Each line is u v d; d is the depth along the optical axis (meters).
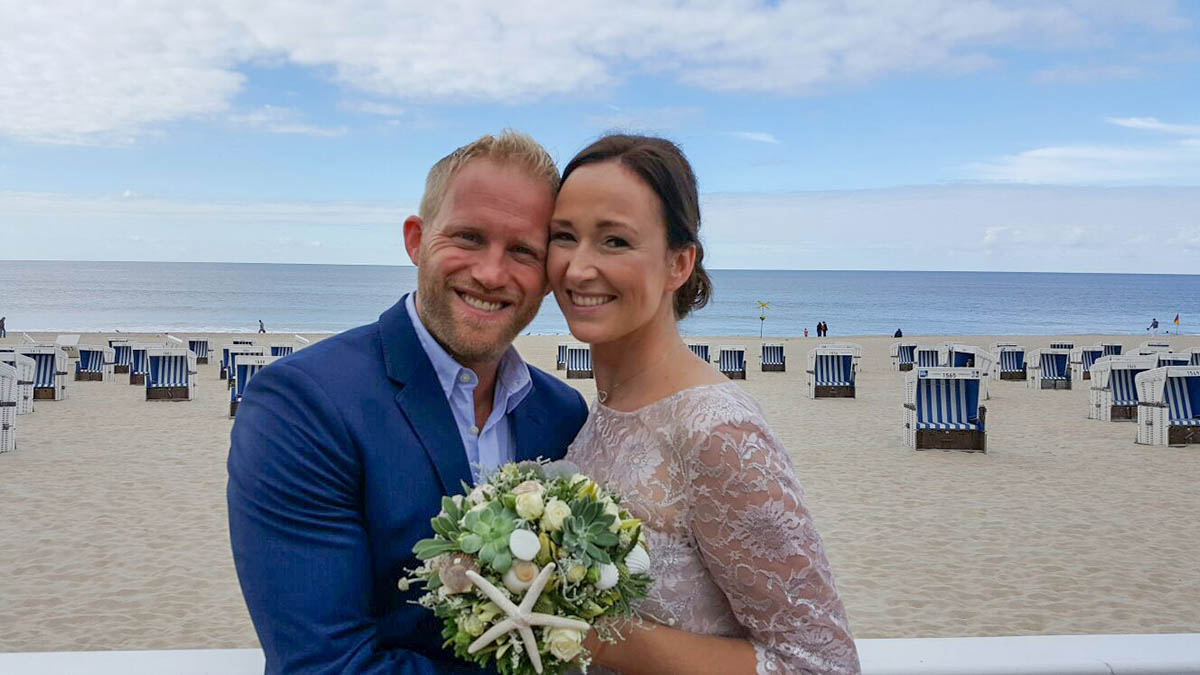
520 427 2.02
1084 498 10.20
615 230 1.78
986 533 8.66
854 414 17.92
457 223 1.79
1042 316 105.38
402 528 1.69
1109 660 2.20
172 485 10.54
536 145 1.89
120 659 2.21
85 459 12.20
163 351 19.50
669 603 1.77
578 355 25.27
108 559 7.60
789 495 1.70
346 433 1.67
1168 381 14.29
